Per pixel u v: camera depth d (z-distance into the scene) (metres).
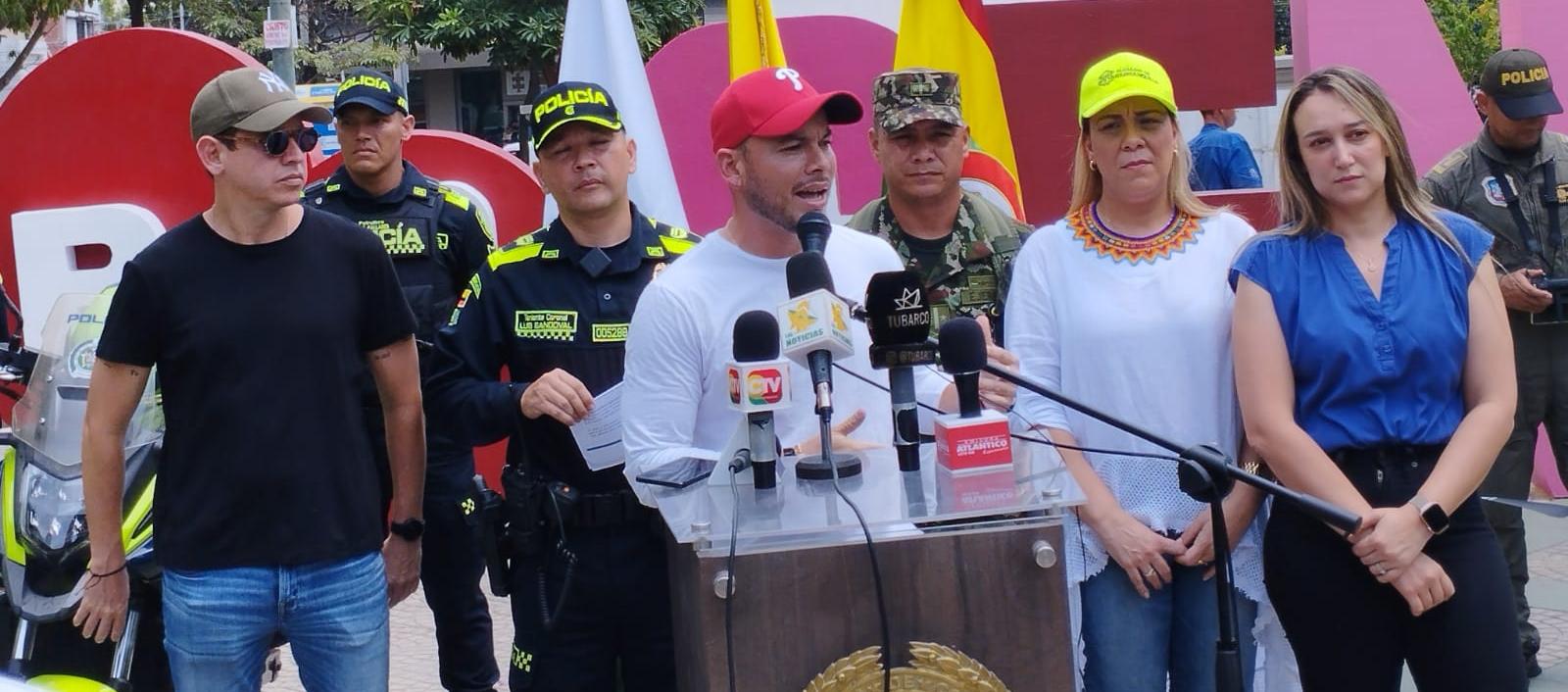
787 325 2.44
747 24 4.82
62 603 3.30
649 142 5.00
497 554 3.27
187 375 2.96
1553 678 4.55
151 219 6.06
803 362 2.52
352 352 3.08
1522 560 4.60
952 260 3.65
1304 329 2.86
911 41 5.04
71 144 6.11
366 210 4.64
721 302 2.83
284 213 3.03
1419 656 2.81
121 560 3.12
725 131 2.80
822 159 2.78
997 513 2.27
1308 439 2.83
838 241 2.94
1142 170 3.09
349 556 3.06
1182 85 5.65
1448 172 4.79
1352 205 2.87
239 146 2.89
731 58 4.84
